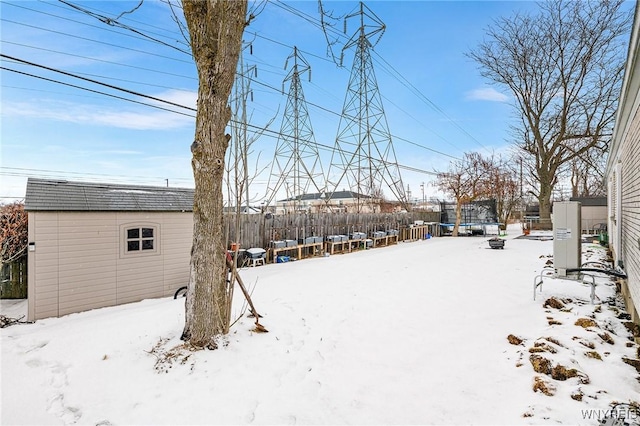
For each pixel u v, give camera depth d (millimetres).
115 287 6398
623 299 5258
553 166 19984
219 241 3625
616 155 7078
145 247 6840
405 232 17891
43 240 5598
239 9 3494
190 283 3537
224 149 3662
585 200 18938
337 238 12938
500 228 21094
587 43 17578
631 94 3957
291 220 11875
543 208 20562
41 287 5562
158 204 7031
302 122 21078
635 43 2887
